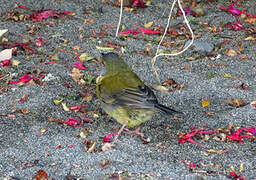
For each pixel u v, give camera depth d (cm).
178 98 810
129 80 717
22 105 770
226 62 937
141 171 611
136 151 662
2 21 1073
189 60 945
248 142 691
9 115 741
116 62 745
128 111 690
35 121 730
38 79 848
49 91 813
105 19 1114
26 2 1166
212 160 643
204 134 711
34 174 603
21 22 1077
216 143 688
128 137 702
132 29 1072
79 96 809
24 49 962
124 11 1161
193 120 748
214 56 964
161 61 940
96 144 676
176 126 734
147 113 687
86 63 924
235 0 1229
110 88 709
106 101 707
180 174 606
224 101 801
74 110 767
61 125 725
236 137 695
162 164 629
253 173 613
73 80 853
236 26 1080
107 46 993
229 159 646
